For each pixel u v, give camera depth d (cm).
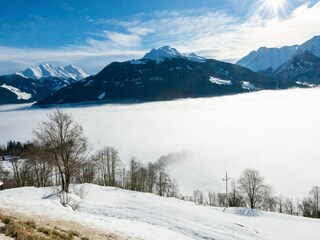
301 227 5003
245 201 10219
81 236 2070
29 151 8344
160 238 2677
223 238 3753
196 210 4909
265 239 3944
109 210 4641
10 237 1686
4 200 2823
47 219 2331
